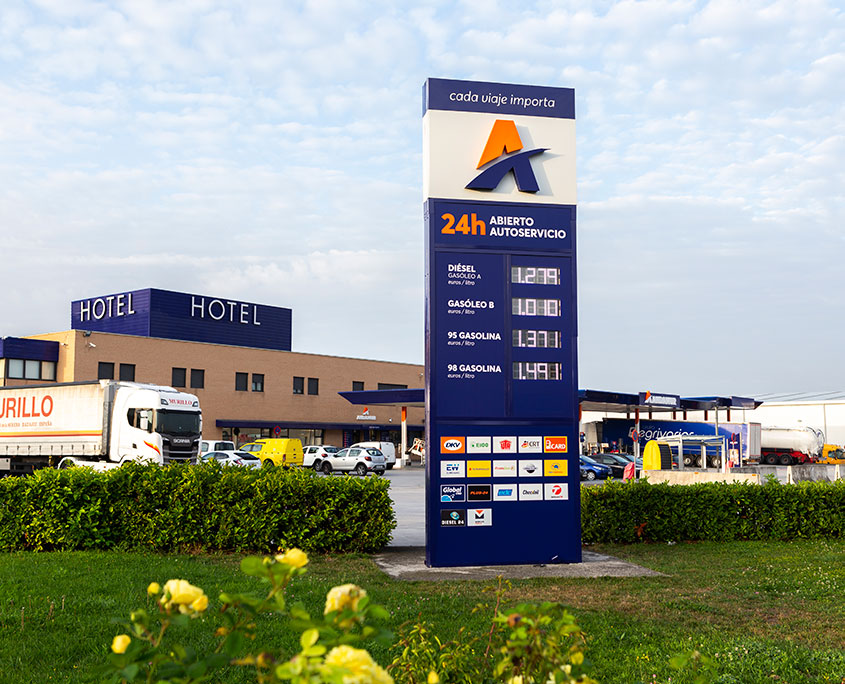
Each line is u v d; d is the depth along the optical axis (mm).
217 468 13242
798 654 6832
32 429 31062
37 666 6371
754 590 10086
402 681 4238
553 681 2637
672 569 11750
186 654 2379
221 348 54750
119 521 12938
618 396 45125
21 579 9945
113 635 7207
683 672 6262
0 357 45406
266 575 2252
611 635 7602
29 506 12742
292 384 59312
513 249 12758
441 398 12273
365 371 65125
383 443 51688
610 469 46844
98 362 48000
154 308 59938
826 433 84625
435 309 12398
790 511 15469
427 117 12688
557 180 13055
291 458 45562
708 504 15258
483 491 12273
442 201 12586
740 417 87688
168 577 10156
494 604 8898
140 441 28891
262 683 2221
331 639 2098
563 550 12414
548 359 12719
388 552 13398
